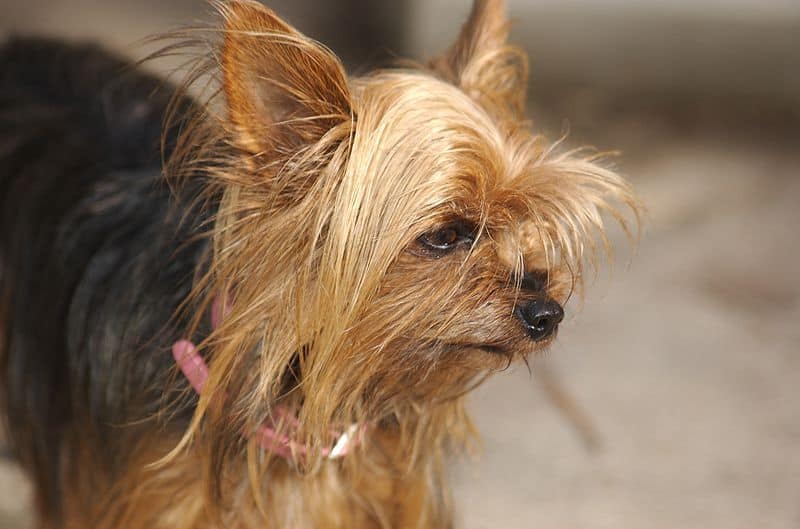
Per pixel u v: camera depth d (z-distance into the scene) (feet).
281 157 10.76
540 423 19.53
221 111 10.61
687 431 19.44
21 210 14.97
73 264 14.03
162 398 12.07
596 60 54.70
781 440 19.26
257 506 12.17
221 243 11.27
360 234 10.64
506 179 11.30
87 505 13.97
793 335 23.71
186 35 10.74
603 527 16.49
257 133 10.53
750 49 63.16
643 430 19.43
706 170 36.47
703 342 23.11
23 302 14.80
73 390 13.75
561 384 20.90
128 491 12.63
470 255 11.12
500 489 17.43
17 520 16.26
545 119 40.29
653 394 20.74
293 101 10.66
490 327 11.16
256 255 10.91
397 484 13.58
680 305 24.90
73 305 13.70
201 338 11.90
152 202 13.56
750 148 40.27
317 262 10.95
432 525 14.07
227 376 11.50
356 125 10.61
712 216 31.63
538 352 11.74
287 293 10.95
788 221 31.65
